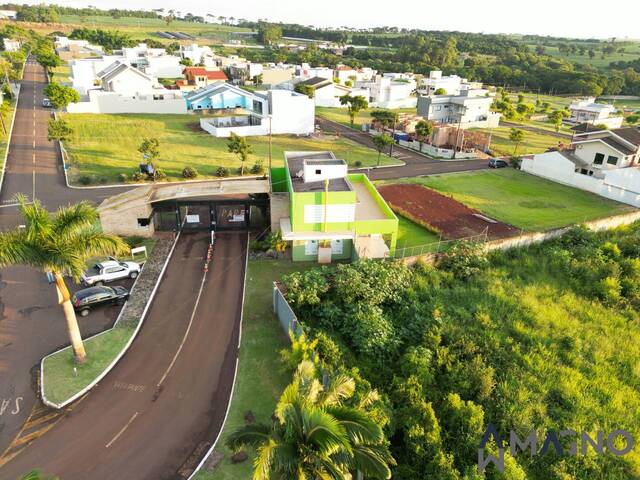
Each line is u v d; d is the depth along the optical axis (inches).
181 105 3393.2
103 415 833.5
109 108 3257.9
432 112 3656.5
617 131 2332.7
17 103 3331.7
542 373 968.3
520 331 1088.8
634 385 964.0
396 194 2034.9
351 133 3262.8
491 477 742.5
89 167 2161.7
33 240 784.3
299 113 3085.6
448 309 1152.8
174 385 911.0
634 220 1817.2
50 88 2915.8
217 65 6033.5
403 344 1023.6
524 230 1654.8
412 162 2650.1
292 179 1523.1
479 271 1344.7
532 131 3705.7
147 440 785.6
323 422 506.9
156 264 1380.4
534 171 2464.3
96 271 1259.2
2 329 1051.3
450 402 843.4
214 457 753.0
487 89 5684.1
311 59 6806.1
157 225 1622.8
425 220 1729.8
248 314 1141.1
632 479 758.5
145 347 1019.9
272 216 1519.4
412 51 7864.2
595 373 986.1
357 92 4434.1
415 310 1115.9
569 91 5895.7
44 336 1034.7
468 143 2982.3
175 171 2182.6
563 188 2219.5
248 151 2210.9
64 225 807.1
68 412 836.6
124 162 2266.2
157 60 5206.7
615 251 1467.8
